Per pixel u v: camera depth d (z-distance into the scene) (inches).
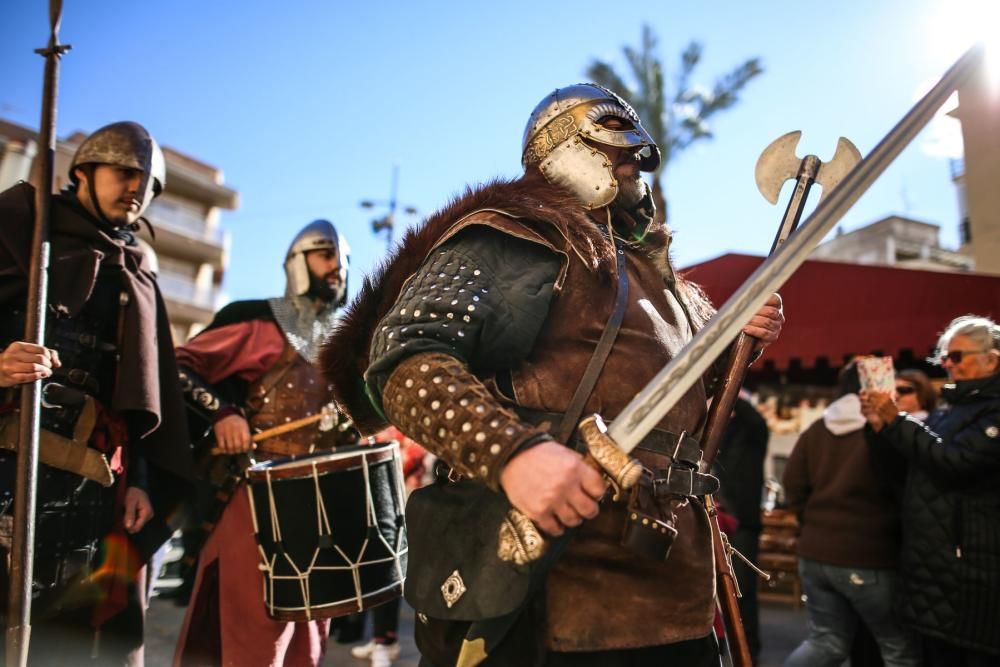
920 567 115.8
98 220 95.6
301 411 120.7
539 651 49.2
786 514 266.5
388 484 102.5
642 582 51.2
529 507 42.3
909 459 120.3
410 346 48.1
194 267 1440.7
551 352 54.1
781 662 173.3
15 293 86.0
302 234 127.9
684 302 64.7
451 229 57.2
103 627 94.5
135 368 93.7
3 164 781.9
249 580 107.0
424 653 55.8
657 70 583.8
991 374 117.3
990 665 109.8
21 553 76.5
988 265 319.0
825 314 232.4
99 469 88.5
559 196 59.5
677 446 54.6
